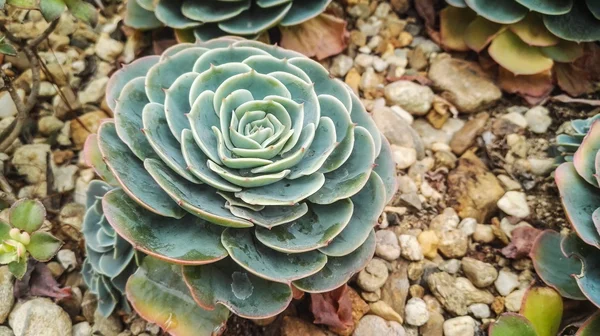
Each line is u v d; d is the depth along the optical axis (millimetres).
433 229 573
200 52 501
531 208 583
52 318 524
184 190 450
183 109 476
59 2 491
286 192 459
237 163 450
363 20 673
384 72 649
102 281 524
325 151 462
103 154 449
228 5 593
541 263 533
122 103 474
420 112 628
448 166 605
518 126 617
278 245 449
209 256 442
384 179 494
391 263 559
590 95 630
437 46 661
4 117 618
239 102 472
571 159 546
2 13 652
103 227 506
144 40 648
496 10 599
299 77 490
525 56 610
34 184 590
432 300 550
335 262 478
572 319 534
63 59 646
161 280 478
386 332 526
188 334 468
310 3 610
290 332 522
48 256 479
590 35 595
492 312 546
